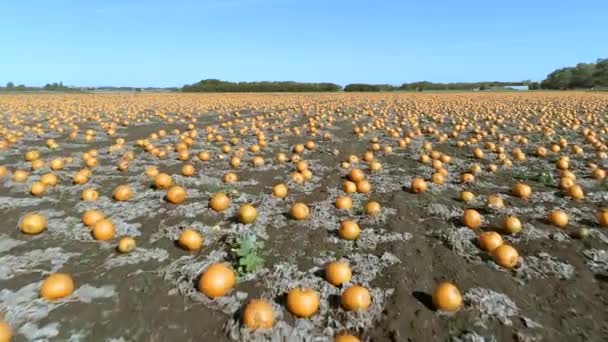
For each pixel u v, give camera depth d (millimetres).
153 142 7977
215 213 3887
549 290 2613
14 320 2279
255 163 5988
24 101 19922
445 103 18609
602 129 9266
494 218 3799
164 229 3492
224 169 5801
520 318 2305
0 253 3047
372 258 2986
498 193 4590
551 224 3629
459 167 5926
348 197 4121
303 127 10070
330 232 3500
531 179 5172
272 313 2230
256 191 4719
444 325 2250
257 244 3121
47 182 4723
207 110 15336
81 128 10031
